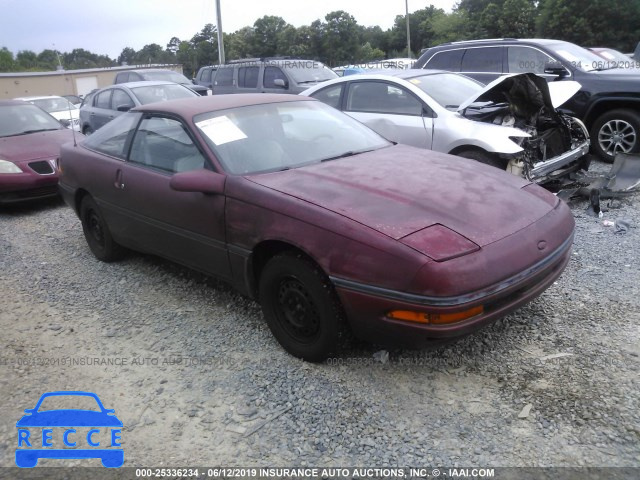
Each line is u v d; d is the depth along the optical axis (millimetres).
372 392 3188
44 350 3904
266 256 3736
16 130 8758
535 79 6035
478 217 3225
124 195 4707
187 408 3172
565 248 3475
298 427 2945
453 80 7324
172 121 4395
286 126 4441
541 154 6449
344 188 3512
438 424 2895
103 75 33844
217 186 3742
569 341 3566
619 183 6469
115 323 4242
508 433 2799
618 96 7965
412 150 4469
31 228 7062
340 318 3252
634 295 4109
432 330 2881
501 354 3482
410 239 2965
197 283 4875
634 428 2766
